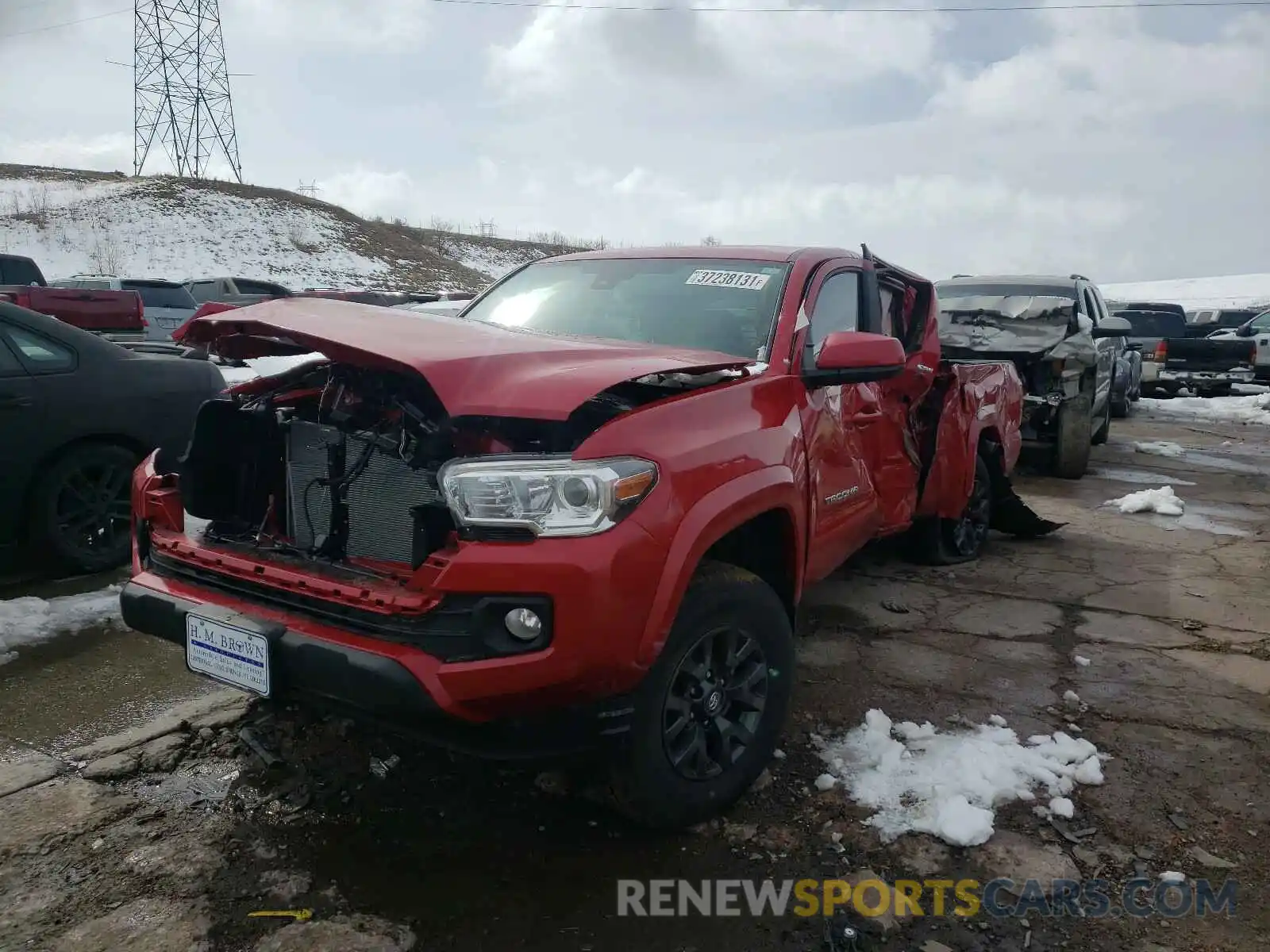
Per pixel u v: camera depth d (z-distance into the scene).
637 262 4.11
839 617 4.68
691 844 2.75
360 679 2.32
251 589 2.68
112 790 2.93
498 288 4.37
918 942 2.35
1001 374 5.98
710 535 2.60
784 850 2.73
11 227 40.34
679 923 2.41
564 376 2.49
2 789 2.92
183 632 2.73
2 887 2.47
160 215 45.72
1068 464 8.61
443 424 2.51
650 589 2.42
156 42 57.31
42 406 4.64
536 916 2.42
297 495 2.89
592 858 2.67
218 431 3.05
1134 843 2.78
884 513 4.30
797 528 3.16
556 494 2.34
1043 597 5.07
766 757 2.99
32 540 4.74
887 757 3.18
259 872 2.56
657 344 3.54
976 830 2.76
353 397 2.75
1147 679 3.97
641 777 2.60
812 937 2.37
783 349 3.40
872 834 2.80
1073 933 2.40
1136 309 20.64
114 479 5.01
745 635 2.88
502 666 2.27
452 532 2.42
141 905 2.42
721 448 2.74
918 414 4.93
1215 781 3.14
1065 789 3.04
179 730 3.30
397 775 3.05
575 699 2.41
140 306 13.93
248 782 3.00
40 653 3.96
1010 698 3.76
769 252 3.91
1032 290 9.90
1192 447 11.32
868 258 4.24
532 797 2.96
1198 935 2.39
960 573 5.51
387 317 2.94
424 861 2.63
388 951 2.28
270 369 5.75
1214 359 17.27
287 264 45.16
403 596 2.38
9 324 4.64
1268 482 8.75
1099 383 10.02
